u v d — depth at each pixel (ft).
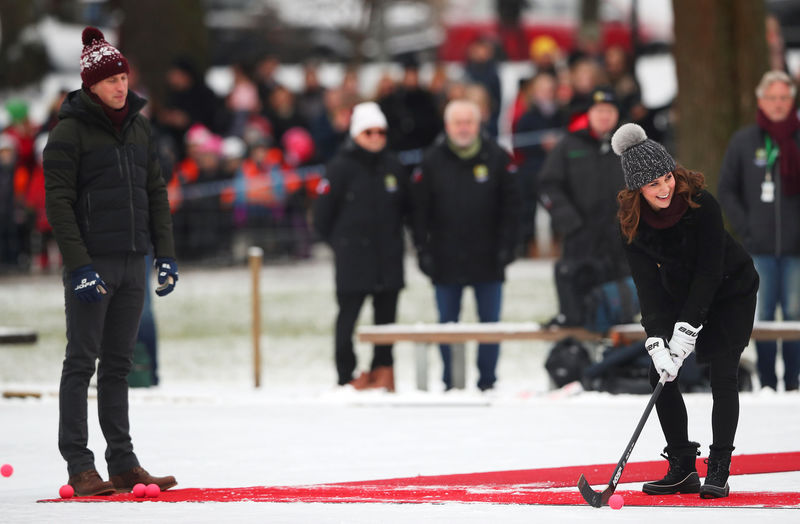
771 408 98.94
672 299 69.62
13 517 64.85
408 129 191.31
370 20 328.29
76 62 314.96
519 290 177.17
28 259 202.69
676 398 69.56
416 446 86.99
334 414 102.22
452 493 70.13
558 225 108.88
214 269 203.21
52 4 333.21
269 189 202.69
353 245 112.98
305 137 205.98
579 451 83.97
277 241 206.08
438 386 121.60
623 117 109.91
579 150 109.19
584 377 106.42
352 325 113.70
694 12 142.41
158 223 75.10
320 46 329.93
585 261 108.06
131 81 200.85
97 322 72.23
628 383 105.19
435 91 207.82
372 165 113.39
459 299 115.65
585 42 215.31
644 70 258.78
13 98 300.40
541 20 280.31
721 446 68.03
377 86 205.05
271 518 63.31
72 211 71.72
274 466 80.48
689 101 142.92
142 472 73.31
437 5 327.67
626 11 280.10
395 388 114.52
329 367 132.67
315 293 184.44
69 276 71.41
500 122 215.10
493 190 113.70
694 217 67.41
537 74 192.44
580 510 64.90
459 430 93.30
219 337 152.35
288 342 148.46
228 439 90.94
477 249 114.01
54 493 73.05
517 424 95.40
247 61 219.00
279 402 108.78
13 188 199.93
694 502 66.69
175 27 265.34
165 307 174.50
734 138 108.99
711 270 67.31
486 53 205.36
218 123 211.61
